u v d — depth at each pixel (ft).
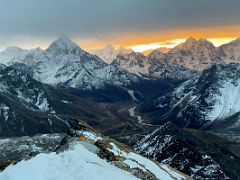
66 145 264.11
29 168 231.30
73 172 226.17
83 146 266.16
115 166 251.39
